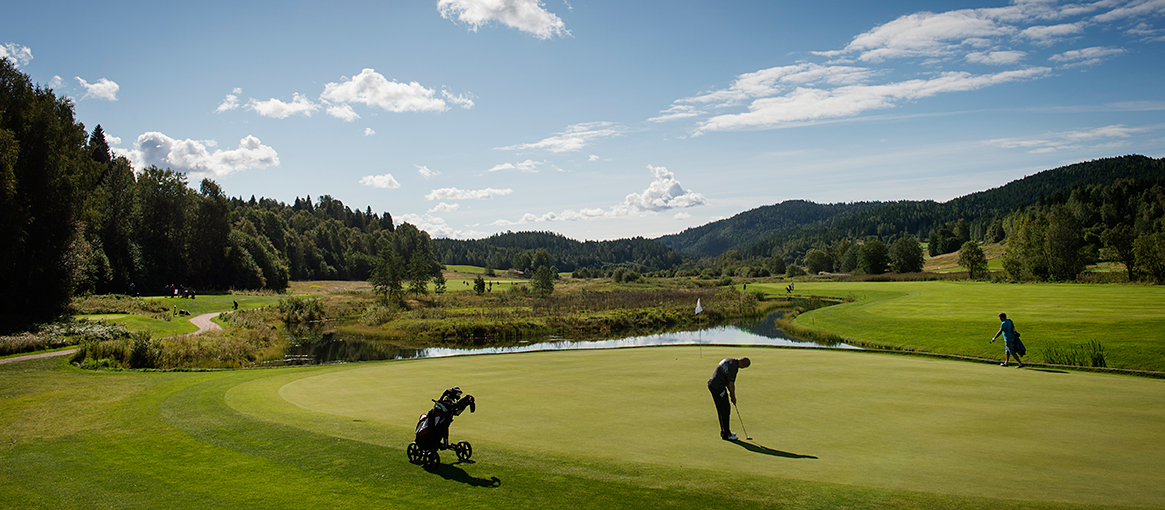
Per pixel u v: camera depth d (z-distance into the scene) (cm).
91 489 671
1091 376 1416
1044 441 823
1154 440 823
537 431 912
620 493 626
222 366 2666
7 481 706
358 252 15800
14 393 1376
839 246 16988
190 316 4872
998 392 1202
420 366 1806
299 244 12975
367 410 1098
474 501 606
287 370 1808
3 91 3697
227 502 616
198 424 995
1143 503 578
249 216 12800
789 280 12081
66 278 4053
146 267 7225
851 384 1315
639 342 3775
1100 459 735
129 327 3481
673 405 1112
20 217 3362
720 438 862
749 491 625
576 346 3659
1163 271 6019
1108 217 14462
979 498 596
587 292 8119
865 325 3619
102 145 10356
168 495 645
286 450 812
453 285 11975
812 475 680
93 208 4675
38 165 3825
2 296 3569
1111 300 3903
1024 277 8188
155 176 8400
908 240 12588
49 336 2731
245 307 6091
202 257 8469
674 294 7238
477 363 1859
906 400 1129
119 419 1063
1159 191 14150
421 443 736
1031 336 2575
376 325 5044
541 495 622
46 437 938
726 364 866
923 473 684
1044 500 589
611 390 1283
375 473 703
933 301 4628
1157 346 2092
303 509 590
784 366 1623
